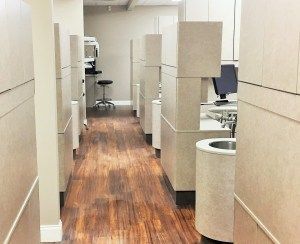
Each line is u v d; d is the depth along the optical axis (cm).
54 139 327
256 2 177
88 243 327
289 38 143
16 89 182
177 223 368
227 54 497
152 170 542
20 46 193
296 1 137
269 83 162
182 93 395
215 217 311
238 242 208
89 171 538
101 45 1155
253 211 184
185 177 409
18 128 187
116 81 1174
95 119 950
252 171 184
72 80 633
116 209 402
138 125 870
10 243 166
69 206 410
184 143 403
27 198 207
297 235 139
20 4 194
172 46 416
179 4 528
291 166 143
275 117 157
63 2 784
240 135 203
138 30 1154
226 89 500
